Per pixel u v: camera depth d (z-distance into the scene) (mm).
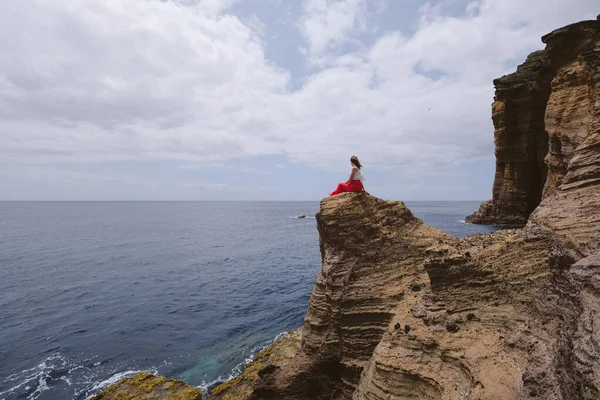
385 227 16719
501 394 7066
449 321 10055
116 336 28953
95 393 20859
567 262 8117
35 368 23766
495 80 63031
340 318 14766
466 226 78750
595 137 14031
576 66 27922
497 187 68812
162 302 37844
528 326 8391
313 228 126312
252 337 28500
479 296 10422
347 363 14297
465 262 10984
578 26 28109
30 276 49000
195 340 28109
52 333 29562
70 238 93375
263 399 15758
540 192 60812
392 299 14000
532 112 58438
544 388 6156
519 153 61938
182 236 101688
